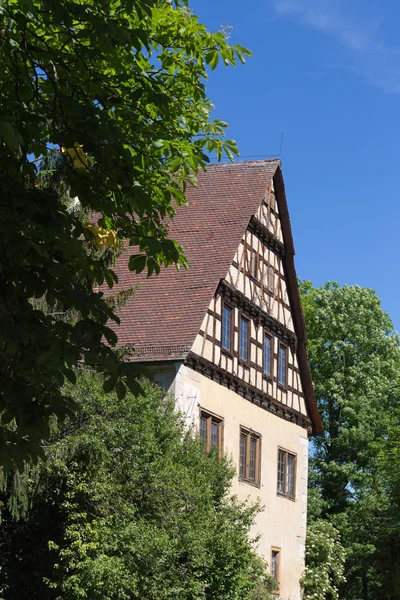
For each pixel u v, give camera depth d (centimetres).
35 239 639
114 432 1480
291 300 2705
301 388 2786
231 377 2262
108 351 643
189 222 2416
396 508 3183
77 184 741
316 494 3841
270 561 2484
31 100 773
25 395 652
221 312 2230
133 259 757
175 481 1525
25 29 743
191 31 889
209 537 1538
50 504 1512
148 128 864
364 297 4219
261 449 2461
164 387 1994
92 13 724
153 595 1413
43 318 669
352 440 3906
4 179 683
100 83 804
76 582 1359
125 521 1427
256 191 2484
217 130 927
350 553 3219
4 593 1479
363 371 4094
